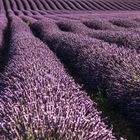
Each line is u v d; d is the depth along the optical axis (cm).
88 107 661
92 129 509
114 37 1614
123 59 1034
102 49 1245
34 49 1354
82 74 1124
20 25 2659
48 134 475
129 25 2552
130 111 786
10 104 625
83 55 1252
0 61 1501
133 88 815
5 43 2048
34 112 560
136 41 1473
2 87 823
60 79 858
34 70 941
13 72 933
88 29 2203
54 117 506
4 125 516
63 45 1559
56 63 1153
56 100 649
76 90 783
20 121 520
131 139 723
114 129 768
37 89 715
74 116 539
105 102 920
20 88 720
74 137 474
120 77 916
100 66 1046
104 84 970
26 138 477
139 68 934
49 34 1998
